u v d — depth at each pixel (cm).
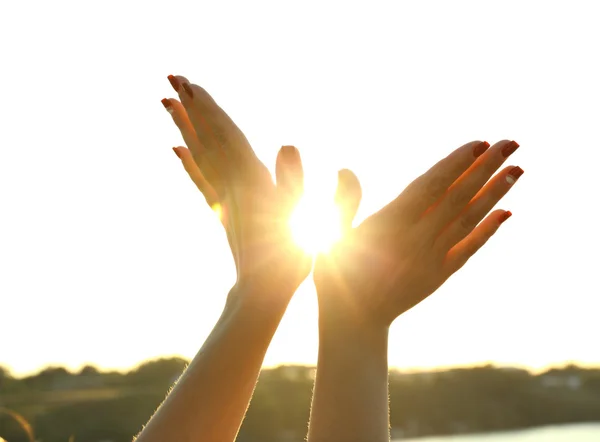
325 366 94
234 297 97
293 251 98
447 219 99
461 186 99
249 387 91
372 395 92
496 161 98
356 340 95
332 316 97
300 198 102
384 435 90
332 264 99
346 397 91
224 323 94
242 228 102
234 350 90
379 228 100
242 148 109
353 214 101
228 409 88
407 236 99
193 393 86
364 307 97
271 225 100
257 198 103
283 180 103
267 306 94
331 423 90
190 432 84
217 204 116
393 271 98
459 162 98
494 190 100
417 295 99
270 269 97
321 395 93
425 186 99
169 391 90
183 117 117
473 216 100
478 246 102
